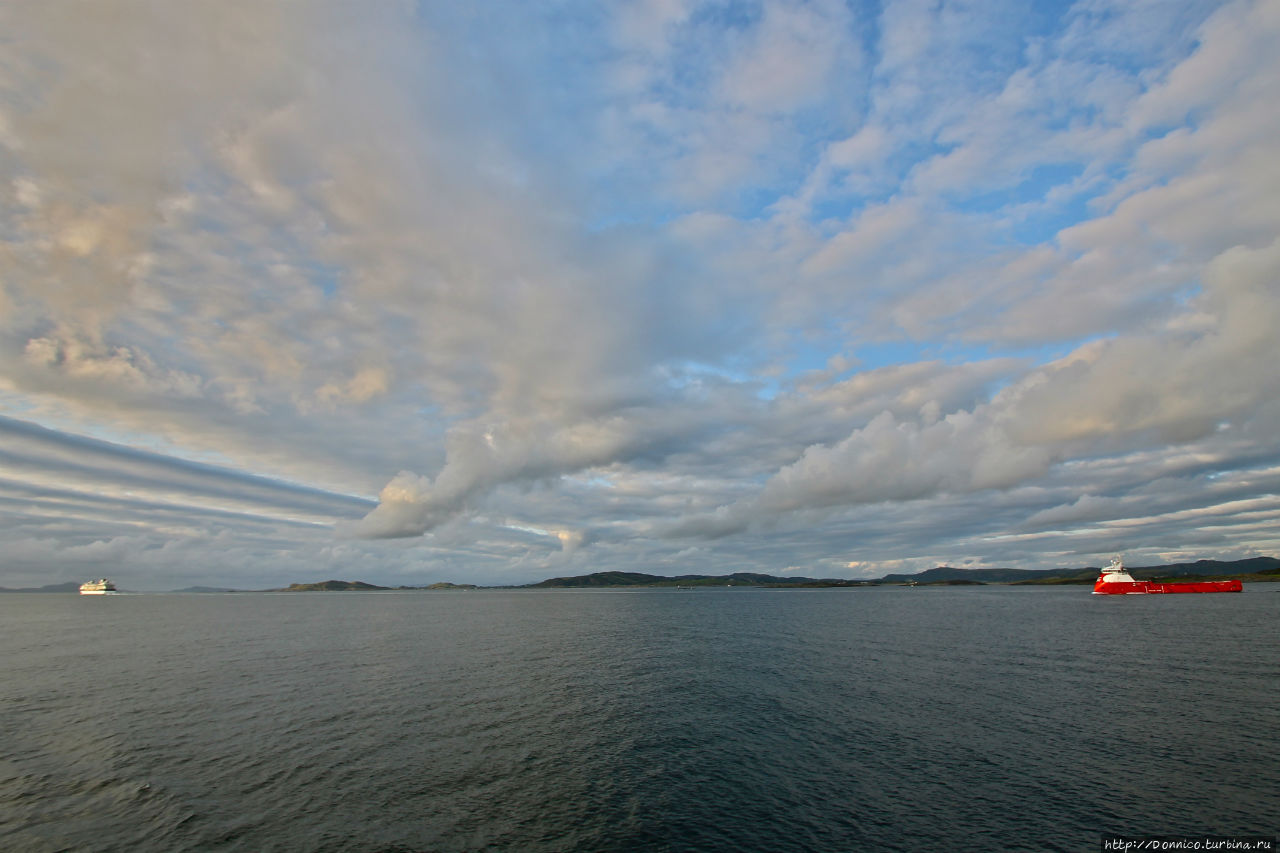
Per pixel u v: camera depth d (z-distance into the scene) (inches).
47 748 1322.6
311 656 2736.2
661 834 935.0
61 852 872.9
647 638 3538.4
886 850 884.0
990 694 1813.5
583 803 1048.8
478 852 880.3
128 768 1201.4
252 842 904.9
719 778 1160.2
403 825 963.3
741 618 5305.1
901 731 1443.2
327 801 1050.7
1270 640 3026.6
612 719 1574.8
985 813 1002.1
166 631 4094.5
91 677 2169.0
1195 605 6102.4
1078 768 1189.1
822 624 4451.3
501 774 1180.5
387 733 1443.2
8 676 2199.8
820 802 1049.5
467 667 2412.6
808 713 1619.1
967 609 6235.2
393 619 5398.6
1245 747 1293.1
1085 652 2664.9
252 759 1256.2
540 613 6446.9
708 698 1811.0
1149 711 1592.0
